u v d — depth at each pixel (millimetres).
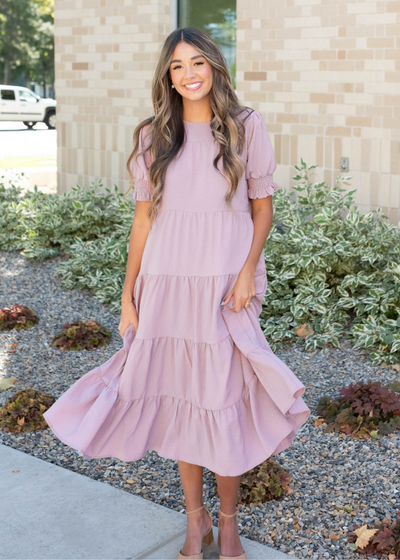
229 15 7188
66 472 3096
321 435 3486
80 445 2234
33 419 3648
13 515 2738
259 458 2291
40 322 5383
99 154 8086
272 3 6262
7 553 2484
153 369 2359
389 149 5805
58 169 8562
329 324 4809
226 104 2270
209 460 2275
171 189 2289
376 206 5961
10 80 49688
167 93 2305
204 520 2453
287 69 6281
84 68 8031
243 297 2303
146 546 2516
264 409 2316
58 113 8414
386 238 5141
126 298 2467
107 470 3170
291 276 5105
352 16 5816
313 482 3027
